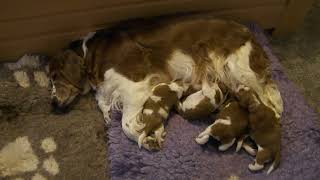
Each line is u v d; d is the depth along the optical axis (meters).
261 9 1.63
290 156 1.35
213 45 1.39
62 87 1.42
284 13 1.68
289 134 1.41
